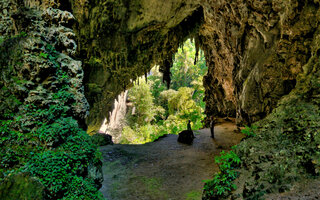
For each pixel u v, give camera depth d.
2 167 4.68
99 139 13.02
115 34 15.53
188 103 33.22
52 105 5.82
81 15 13.14
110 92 21.80
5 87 5.46
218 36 16.64
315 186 3.21
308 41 7.92
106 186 7.64
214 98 22.00
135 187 7.56
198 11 16.94
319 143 4.01
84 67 18.05
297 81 6.82
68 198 4.87
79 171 5.46
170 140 13.75
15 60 5.60
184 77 48.25
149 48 18.08
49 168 4.86
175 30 18.11
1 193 4.16
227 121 18.80
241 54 13.20
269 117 6.30
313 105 5.24
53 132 5.34
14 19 5.96
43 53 5.84
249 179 4.46
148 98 37.50
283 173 3.89
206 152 10.95
